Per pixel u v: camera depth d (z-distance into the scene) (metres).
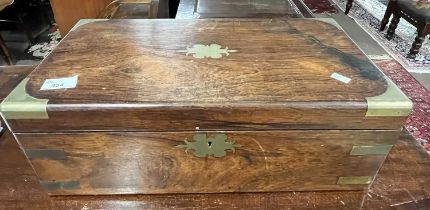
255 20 0.43
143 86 0.29
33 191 0.33
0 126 0.40
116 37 0.38
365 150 0.30
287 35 0.39
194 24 0.41
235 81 0.30
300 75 0.31
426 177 0.35
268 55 0.34
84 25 0.41
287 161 0.30
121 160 0.30
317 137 0.29
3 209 0.31
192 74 0.31
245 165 0.31
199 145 0.29
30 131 0.28
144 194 0.33
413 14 1.02
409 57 1.04
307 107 0.27
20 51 1.02
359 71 0.32
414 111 0.71
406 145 0.39
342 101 0.27
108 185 0.32
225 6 0.66
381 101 0.28
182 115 0.27
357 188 0.33
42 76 0.30
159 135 0.28
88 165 0.30
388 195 0.33
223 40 0.37
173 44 0.36
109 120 0.27
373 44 1.06
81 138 0.28
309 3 1.32
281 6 0.68
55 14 0.71
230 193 0.33
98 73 0.31
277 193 0.33
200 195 0.33
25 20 1.12
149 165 0.30
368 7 1.48
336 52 0.35
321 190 0.33
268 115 0.27
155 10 0.65
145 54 0.34
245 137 0.29
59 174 0.31
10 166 0.35
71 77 0.30
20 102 0.27
